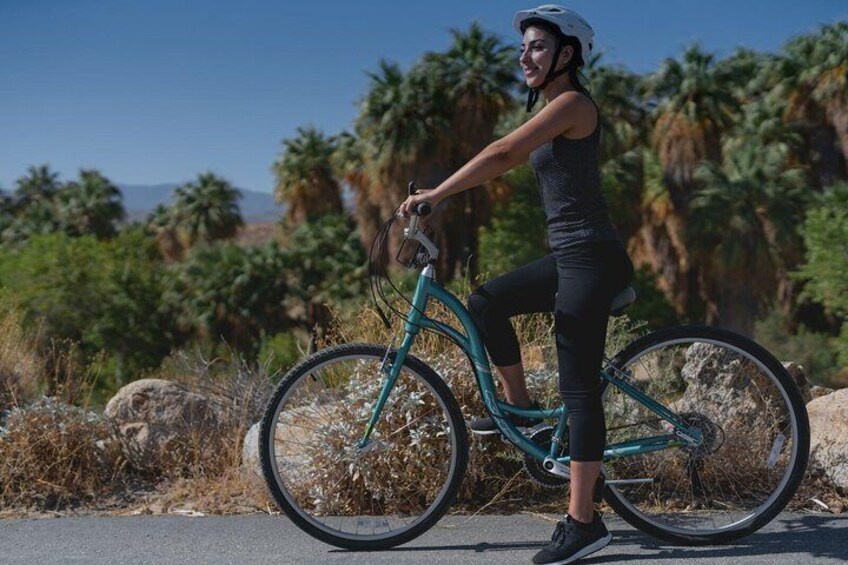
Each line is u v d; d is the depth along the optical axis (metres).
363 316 4.88
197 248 43.84
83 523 3.57
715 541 3.19
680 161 33.47
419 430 3.66
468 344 3.23
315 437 3.71
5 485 4.04
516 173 30.94
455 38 30.77
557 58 2.97
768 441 3.57
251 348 40.72
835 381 26.86
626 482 3.25
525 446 3.19
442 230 30.83
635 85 35.72
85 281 36.72
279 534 3.39
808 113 35.84
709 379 3.67
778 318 29.00
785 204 31.23
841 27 35.22
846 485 3.67
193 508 3.87
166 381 4.78
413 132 30.06
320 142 45.50
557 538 3.00
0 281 33.56
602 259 2.95
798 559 2.97
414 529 3.23
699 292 35.69
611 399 3.38
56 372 5.44
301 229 43.25
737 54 41.50
